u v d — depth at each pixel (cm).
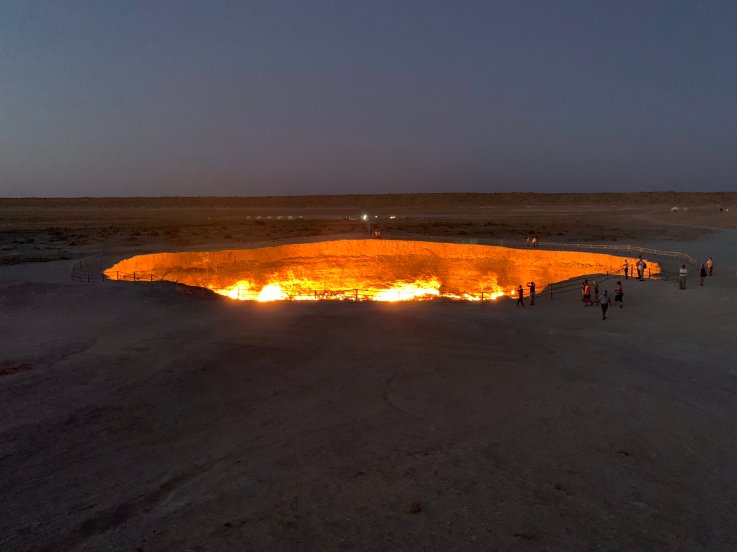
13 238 6794
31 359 1407
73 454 792
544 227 8219
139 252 4503
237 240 6500
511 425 911
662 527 576
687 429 897
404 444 819
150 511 613
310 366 1345
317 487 664
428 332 1822
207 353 1435
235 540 537
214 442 844
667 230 7219
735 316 2012
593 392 1116
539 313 2338
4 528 574
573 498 638
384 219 10650
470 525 567
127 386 1145
